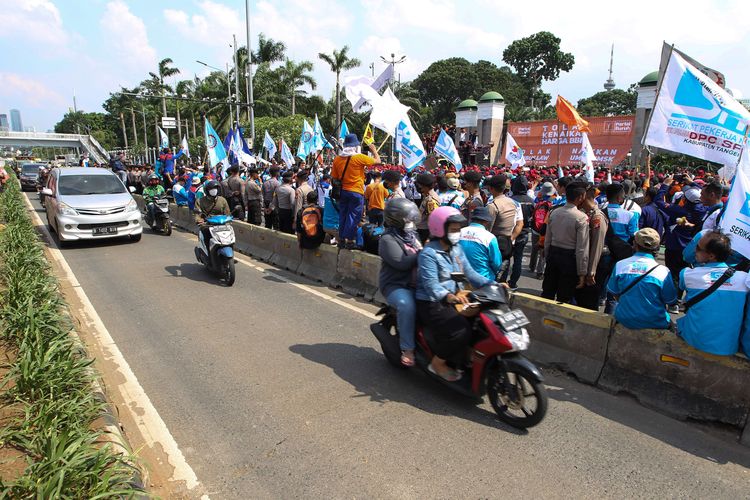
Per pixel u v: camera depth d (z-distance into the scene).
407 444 3.78
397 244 4.52
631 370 4.58
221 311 6.96
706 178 12.13
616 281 4.61
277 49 48.31
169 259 10.39
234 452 3.68
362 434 3.91
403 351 4.58
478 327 4.12
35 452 3.19
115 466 2.94
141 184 18.97
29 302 5.02
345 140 7.89
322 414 4.21
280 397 4.50
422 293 4.36
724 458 3.66
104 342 5.81
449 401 4.45
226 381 4.81
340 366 5.16
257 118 44.22
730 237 4.16
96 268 9.53
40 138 76.75
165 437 3.88
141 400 4.46
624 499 3.21
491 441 3.83
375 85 10.12
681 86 5.96
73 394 3.80
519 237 7.91
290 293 7.89
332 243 9.23
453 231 4.11
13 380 4.16
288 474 3.43
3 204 14.80
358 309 7.08
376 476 3.40
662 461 3.61
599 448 3.76
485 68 64.62
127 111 82.62
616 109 73.75
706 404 4.07
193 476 3.42
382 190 8.44
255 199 12.56
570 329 5.03
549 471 3.47
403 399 4.48
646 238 4.46
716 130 5.71
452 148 12.70
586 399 4.53
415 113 53.09
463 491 3.25
